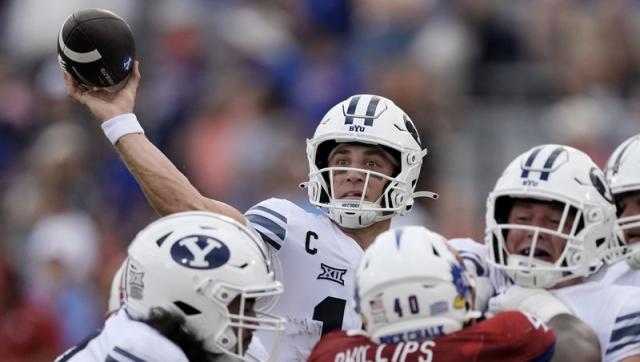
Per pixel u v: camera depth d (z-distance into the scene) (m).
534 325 17.36
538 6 44.94
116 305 21.55
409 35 44.59
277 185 39.81
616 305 19.09
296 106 42.94
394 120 20.75
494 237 19.83
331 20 45.09
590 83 43.12
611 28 44.22
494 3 44.94
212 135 41.69
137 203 39.62
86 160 40.19
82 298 36.91
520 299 18.98
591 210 19.45
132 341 17.39
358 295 17.31
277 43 44.81
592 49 43.53
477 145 41.66
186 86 43.06
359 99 21.00
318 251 20.80
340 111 20.84
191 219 18.22
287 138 41.28
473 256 20.59
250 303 18.30
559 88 43.34
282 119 42.50
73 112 41.84
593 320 19.16
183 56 44.06
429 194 21.20
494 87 43.31
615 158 22.25
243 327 17.88
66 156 39.16
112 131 19.84
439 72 42.91
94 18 19.69
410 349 17.00
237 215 20.02
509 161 41.59
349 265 20.81
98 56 19.59
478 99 43.03
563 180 19.48
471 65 43.66
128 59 19.86
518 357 17.17
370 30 45.16
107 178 39.91
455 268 17.25
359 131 20.53
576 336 18.08
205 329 17.73
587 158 20.02
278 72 43.88
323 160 21.06
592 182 19.64
